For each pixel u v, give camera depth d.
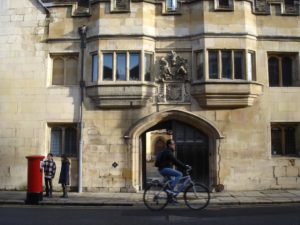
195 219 9.30
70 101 16.19
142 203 12.63
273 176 15.59
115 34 15.65
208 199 10.66
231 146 15.56
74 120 16.06
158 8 16.14
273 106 15.89
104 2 15.88
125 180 15.62
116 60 15.70
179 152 16.00
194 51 15.73
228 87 15.22
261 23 16.17
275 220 9.15
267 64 16.09
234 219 9.29
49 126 16.41
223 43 15.41
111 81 15.52
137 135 15.75
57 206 12.42
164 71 15.78
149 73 15.84
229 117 15.69
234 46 15.41
